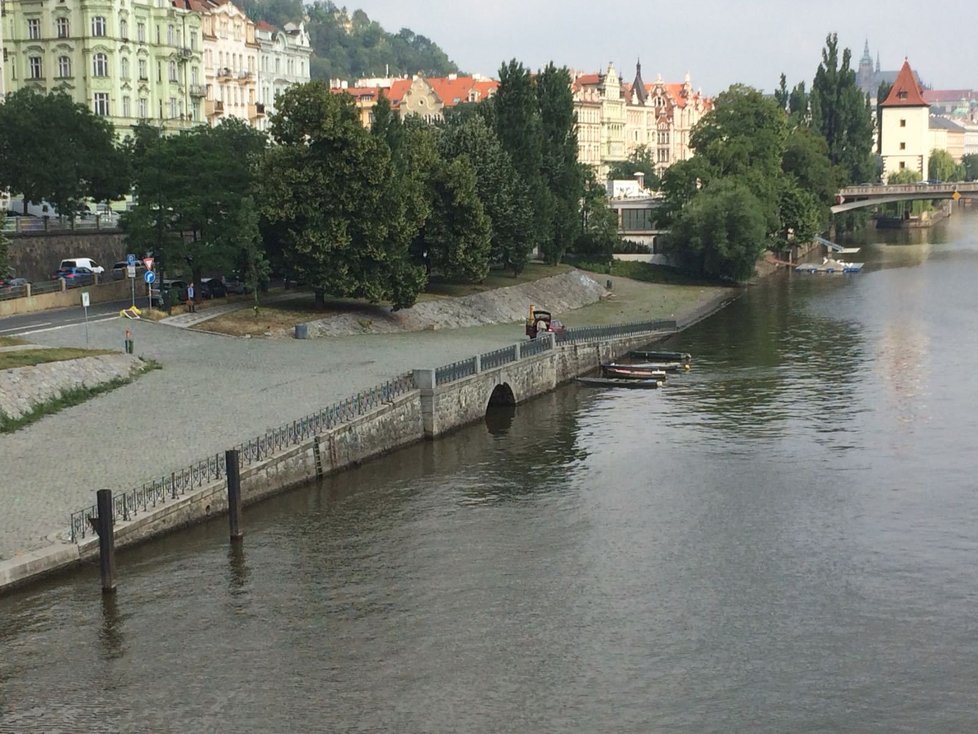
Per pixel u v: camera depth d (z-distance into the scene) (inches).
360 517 2600.9
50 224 5059.1
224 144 4530.0
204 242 4291.3
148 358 3563.0
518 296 5472.4
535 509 2691.9
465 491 2817.4
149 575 2220.7
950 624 2081.7
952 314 5639.8
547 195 6063.0
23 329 3732.8
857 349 4709.6
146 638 1994.3
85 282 4520.2
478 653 1974.7
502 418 3627.0
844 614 2126.0
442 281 5438.0
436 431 3307.1
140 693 1830.7
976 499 2741.1
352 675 1898.4
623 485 2876.5
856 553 2416.3
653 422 3528.5
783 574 2308.1
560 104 6584.6
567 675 1904.5
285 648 1978.3
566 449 3216.0
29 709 1781.5
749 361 4498.0
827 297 6407.5
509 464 3061.0
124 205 6176.2
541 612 2133.4
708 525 2588.6
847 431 3363.7
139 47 6141.7
